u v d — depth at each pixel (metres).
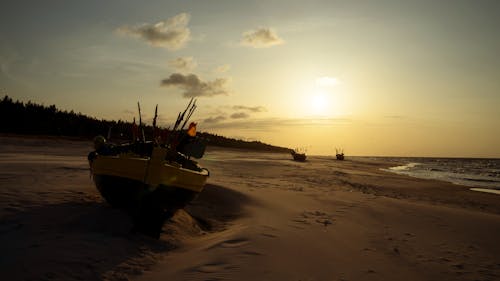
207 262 5.38
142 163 7.25
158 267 5.18
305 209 10.69
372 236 8.03
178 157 9.77
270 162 40.25
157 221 7.12
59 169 14.19
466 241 8.36
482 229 9.80
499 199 19.81
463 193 22.16
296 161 52.19
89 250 5.34
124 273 4.80
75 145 34.16
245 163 34.66
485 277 5.89
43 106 46.84
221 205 10.97
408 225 9.61
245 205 10.89
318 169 34.50
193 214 9.59
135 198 7.40
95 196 9.29
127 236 6.33
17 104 43.00
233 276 4.87
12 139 30.86
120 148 9.61
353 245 7.12
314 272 5.36
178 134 9.73
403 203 13.28
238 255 5.77
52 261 4.78
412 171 53.53
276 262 5.61
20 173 12.15
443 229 9.46
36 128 40.00
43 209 7.24
